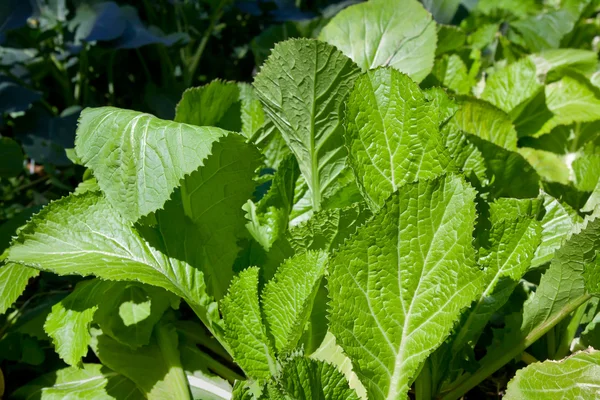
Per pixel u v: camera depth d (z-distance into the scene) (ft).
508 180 3.67
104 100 6.25
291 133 3.46
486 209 3.39
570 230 3.32
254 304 3.21
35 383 3.55
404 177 3.20
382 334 3.02
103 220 3.40
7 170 4.37
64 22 5.50
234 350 3.18
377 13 4.23
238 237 3.41
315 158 3.44
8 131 5.52
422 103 3.11
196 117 3.78
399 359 3.03
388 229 2.97
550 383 2.99
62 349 3.31
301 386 2.85
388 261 2.99
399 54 4.13
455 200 2.96
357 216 3.24
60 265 3.20
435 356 3.16
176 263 3.34
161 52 5.91
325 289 3.25
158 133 3.11
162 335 3.50
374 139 3.18
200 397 3.41
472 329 3.19
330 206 3.43
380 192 3.22
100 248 3.35
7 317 3.83
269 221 3.54
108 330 3.45
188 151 3.07
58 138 4.78
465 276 2.97
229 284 3.44
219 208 3.33
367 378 2.98
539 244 3.17
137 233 3.36
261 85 3.42
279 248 3.33
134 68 6.30
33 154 4.68
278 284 3.17
